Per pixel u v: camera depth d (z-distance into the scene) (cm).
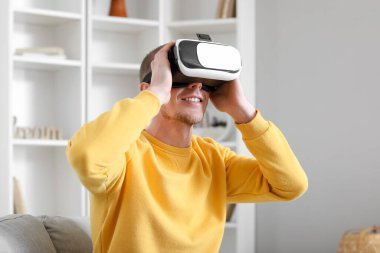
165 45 171
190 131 177
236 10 441
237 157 192
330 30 430
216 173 184
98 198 163
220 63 166
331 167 429
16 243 165
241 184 188
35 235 176
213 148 189
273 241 445
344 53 426
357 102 421
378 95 416
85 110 418
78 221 201
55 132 411
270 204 446
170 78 164
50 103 434
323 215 430
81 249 190
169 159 173
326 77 431
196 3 469
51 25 434
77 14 414
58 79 433
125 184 163
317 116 433
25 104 426
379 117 415
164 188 167
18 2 422
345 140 425
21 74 425
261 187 187
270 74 448
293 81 441
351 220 422
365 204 418
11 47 387
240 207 429
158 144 174
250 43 445
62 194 429
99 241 165
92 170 148
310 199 434
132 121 154
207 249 175
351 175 423
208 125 454
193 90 171
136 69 436
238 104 178
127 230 161
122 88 460
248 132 180
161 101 162
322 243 430
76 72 419
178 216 169
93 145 148
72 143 152
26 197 425
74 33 421
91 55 438
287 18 443
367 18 420
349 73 424
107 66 427
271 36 449
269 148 179
